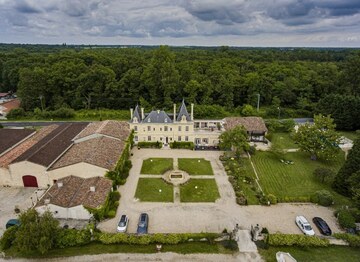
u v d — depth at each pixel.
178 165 68.25
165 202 52.97
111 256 39.62
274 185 60.34
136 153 75.25
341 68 153.62
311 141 71.62
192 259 39.50
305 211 51.31
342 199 55.00
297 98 128.12
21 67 138.50
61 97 122.88
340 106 100.50
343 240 42.47
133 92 126.94
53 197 48.44
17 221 44.97
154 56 123.50
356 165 54.50
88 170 55.41
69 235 41.16
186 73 132.12
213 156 74.31
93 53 155.12
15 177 56.84
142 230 44.16
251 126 85.75
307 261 39.38
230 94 124.56
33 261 38.78
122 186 58.19
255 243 42.53
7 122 104.44
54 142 68.38
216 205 52.44
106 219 47.75
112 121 83.38
